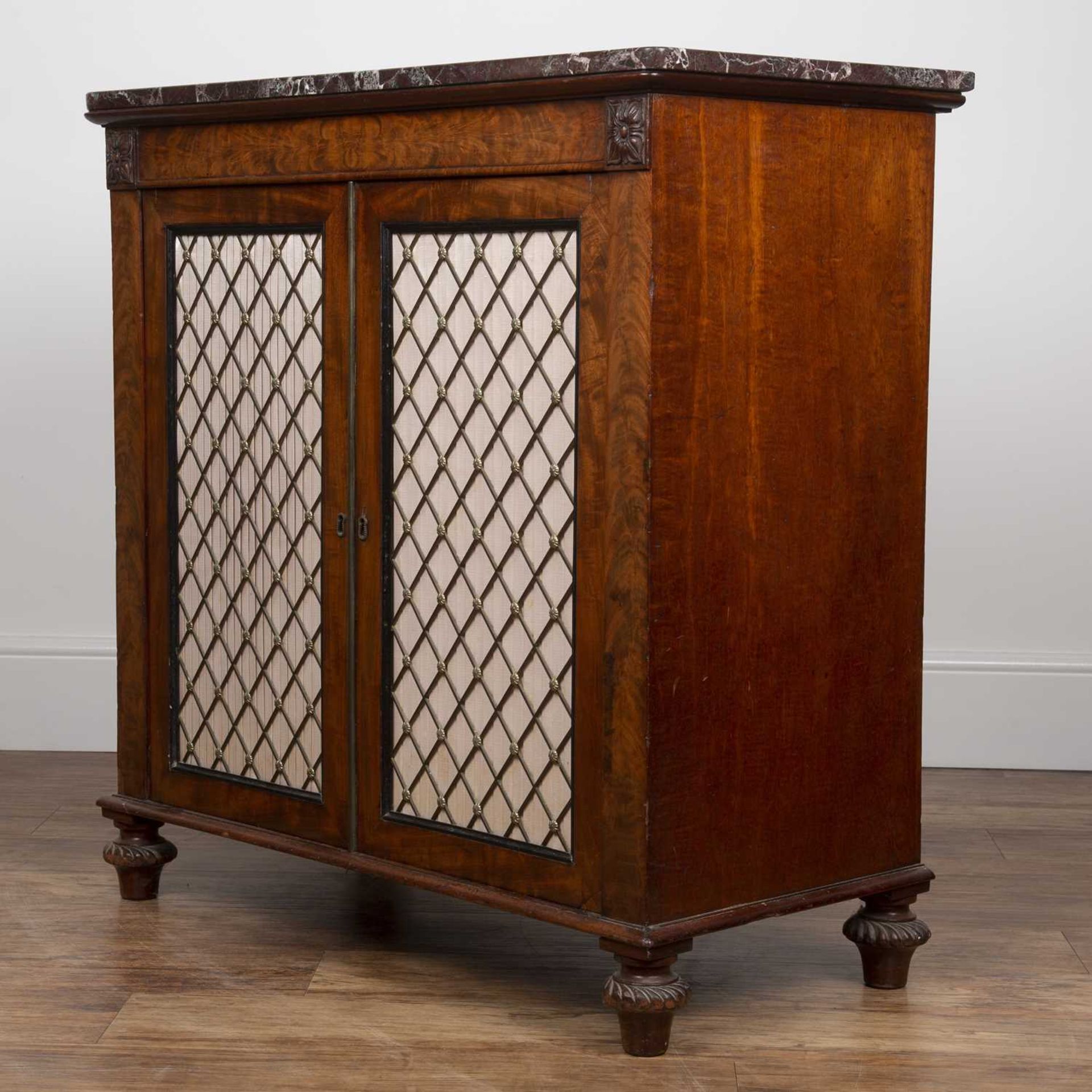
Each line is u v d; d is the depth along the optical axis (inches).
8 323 143.9
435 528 90.4
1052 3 137.3
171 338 102.2
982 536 141.4
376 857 94.7
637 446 80.5
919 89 86.4
